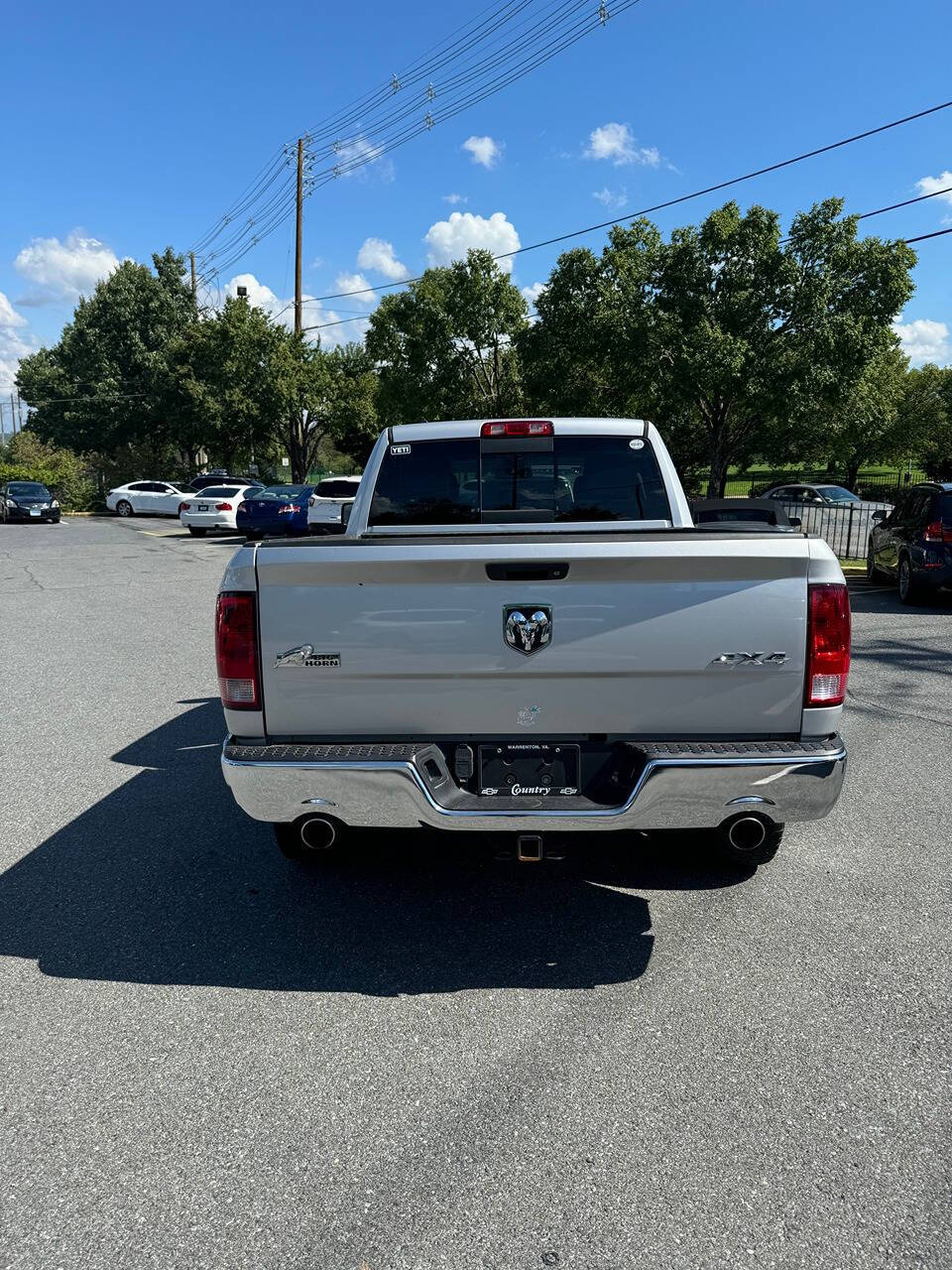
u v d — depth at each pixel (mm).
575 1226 2189
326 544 3137
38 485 35844
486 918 3799
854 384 21969
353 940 3623
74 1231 2195
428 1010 3133
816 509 19141
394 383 35438
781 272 21172
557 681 3186
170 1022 3076
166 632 10812
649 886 4082
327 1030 3021
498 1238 2158
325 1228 2195
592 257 24516
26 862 4375
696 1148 2451
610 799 3229
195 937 3654
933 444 53844
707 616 3121
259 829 4789
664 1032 2986
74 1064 2854
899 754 5828
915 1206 2238
